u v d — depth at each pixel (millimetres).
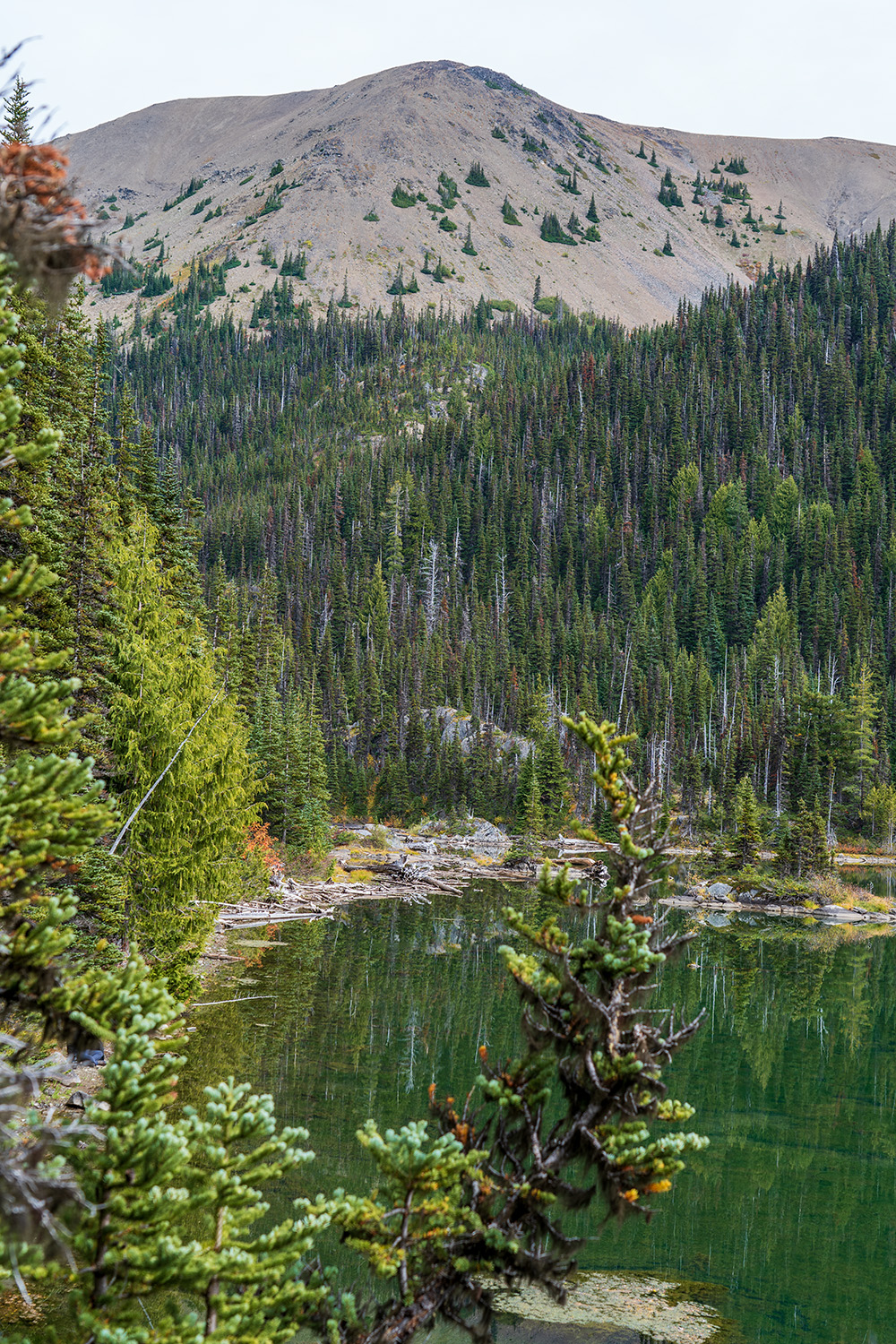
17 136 15281
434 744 132875
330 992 43719
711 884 87625
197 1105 26094
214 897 34281
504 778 131875
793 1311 20156
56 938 9938
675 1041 11383
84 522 31594
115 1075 9500
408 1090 30312
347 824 120625
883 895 91875
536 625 174125
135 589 37000
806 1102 34031
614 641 172375
